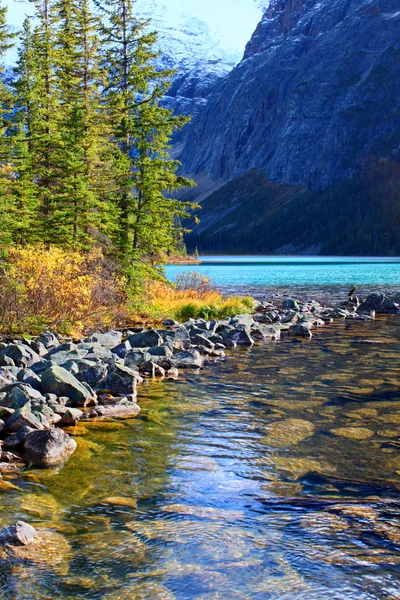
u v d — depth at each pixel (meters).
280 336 20.59
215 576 4.92
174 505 6.32
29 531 5.55
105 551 5.32
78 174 24.53
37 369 12.24
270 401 10.98
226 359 15.76
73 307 19.25
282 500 6.44
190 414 10.07
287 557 5.21
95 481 7.02
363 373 13.66
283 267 96.25
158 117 23.45
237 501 6.43
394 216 192.25
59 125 29.75
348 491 6.66
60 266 19.17
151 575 4.94
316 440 8.58
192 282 31.52
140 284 24.33
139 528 5.79
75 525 5.85
